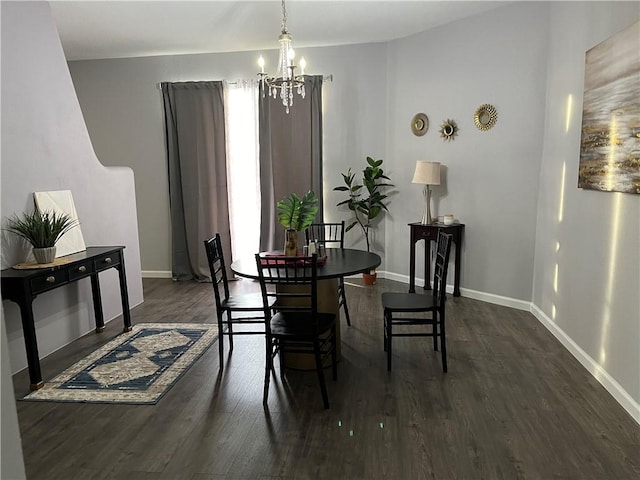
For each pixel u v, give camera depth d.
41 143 3.40
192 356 3.41
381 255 5.72
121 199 4.46
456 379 2.99
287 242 3.32
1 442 0.86
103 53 5.50
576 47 3.36
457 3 4.10
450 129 4.74
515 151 4.26
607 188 2.77
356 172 5.61
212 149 5.63
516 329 3.87
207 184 5.68
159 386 2.94
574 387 2.85
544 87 3.99
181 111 5.59
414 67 5.04
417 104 5.07
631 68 2.50
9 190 3.12
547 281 3.91
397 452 2.24
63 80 3.66
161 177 5.87
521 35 4.10
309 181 5.58
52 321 3.53
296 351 2.82
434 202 5.05
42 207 3.35
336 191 5.67
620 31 2.62
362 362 3.28
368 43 5.36
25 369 3.24
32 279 2.88
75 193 3.78
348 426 2.47
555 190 3.74
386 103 5.42
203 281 5.75
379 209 5.34
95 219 4.04
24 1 3.26
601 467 2.11
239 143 5.71
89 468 2.16
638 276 2.47
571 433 2.37
